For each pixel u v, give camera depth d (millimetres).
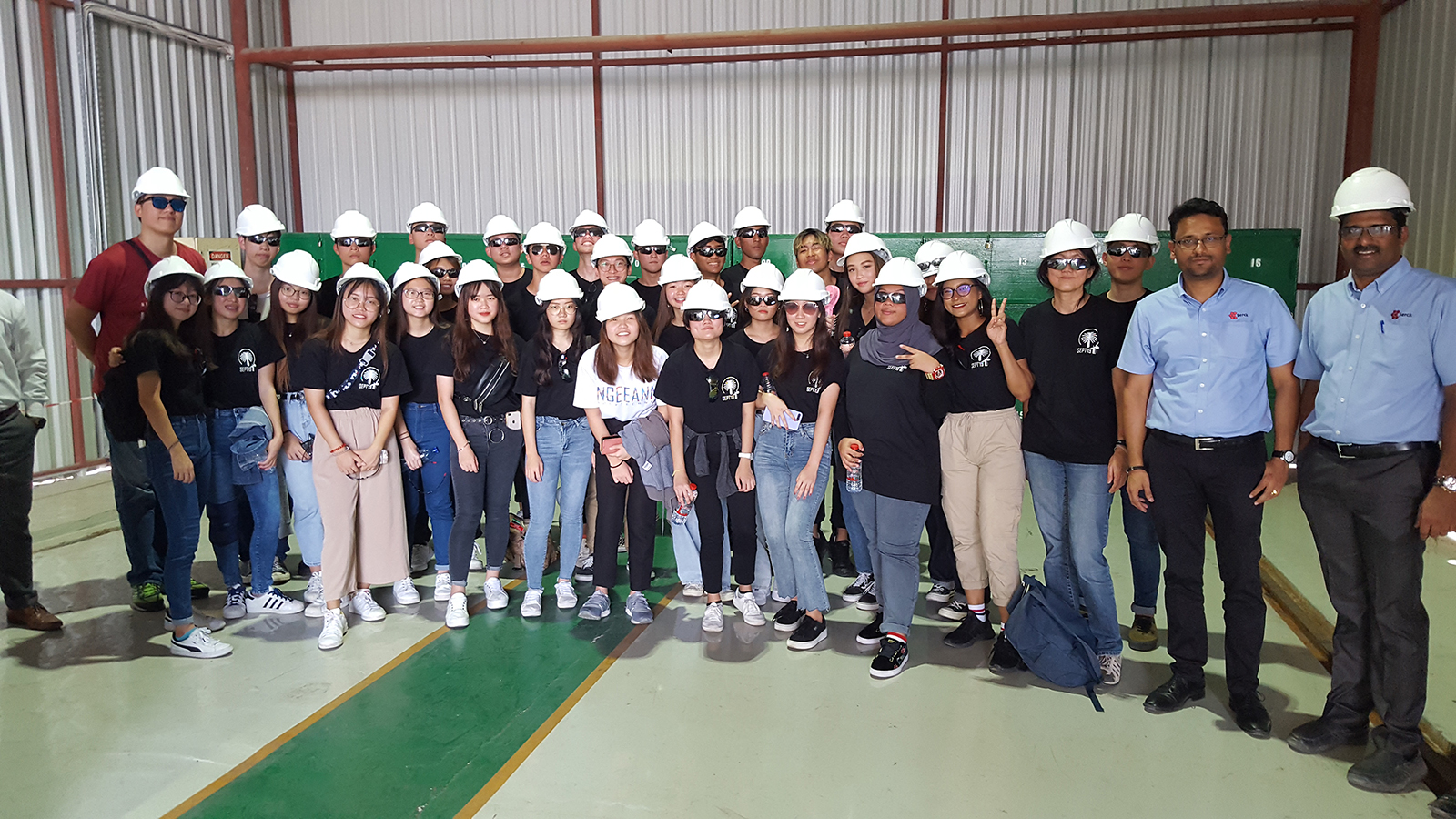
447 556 4516
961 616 4191
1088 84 8797
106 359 4078
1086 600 3465
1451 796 2527
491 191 9844
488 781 2760
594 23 9367
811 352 3680
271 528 4277
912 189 9172
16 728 3141
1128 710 3236
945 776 2771
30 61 7234
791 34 8117
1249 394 2928
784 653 3789
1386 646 2711
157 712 3260
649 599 4508
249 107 8961
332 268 8305
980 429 3545
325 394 3902
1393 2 7516
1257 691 3119
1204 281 2922
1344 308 2686
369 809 2615
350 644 3916
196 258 4406
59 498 6734
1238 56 8547
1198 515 3084
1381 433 2621
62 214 7484
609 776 2781
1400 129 7453
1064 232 3303
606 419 4070
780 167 9344
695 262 4941
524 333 4797
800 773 2795
